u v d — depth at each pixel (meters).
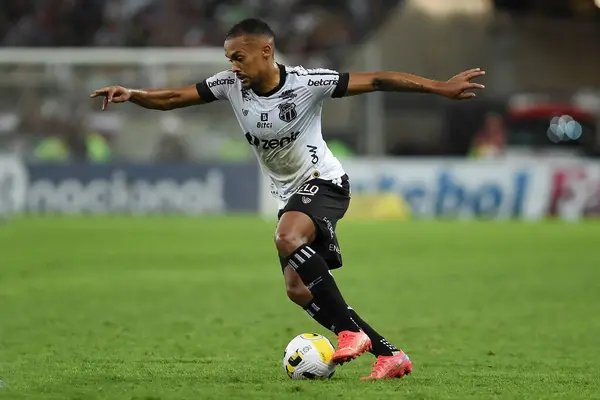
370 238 68.12
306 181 22.22
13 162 86.50
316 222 21.59
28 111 93.25
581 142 100.50
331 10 117.94
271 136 21.92
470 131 102.81
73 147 93.25
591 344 28.67
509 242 65.38
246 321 33.38
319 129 22.41
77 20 117.44
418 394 19.80
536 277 47.50
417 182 86.06
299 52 114.50
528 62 107.56
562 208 84.62
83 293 41.19
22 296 40.16
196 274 48.38
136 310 36.16
